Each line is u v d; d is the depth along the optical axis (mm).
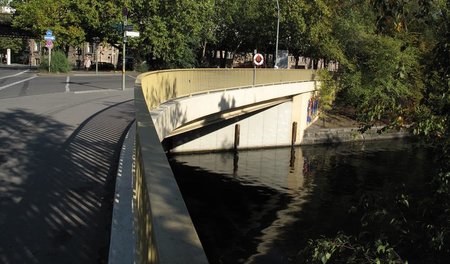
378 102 8156
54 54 42469
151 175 2375
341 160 37656
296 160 36938
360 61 46375
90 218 5785
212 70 20219
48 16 51312
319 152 40312
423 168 34844
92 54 82938
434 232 6949
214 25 64125
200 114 18469
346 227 22000
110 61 88750
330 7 48875
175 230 1696
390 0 5793
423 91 7133
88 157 9031
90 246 4973
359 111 8555
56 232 5309
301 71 39438
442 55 6352
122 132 12008
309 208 25188
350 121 47031
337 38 48531
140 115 4531
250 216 23875
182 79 16641
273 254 18906
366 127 8422
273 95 30859
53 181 7324
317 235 20891
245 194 27953
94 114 15273
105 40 52969
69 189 6945
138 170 3373
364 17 46312
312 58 59250
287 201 26578
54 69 41969
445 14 6137
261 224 22609
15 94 20281
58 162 8531
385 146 44531
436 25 6281
